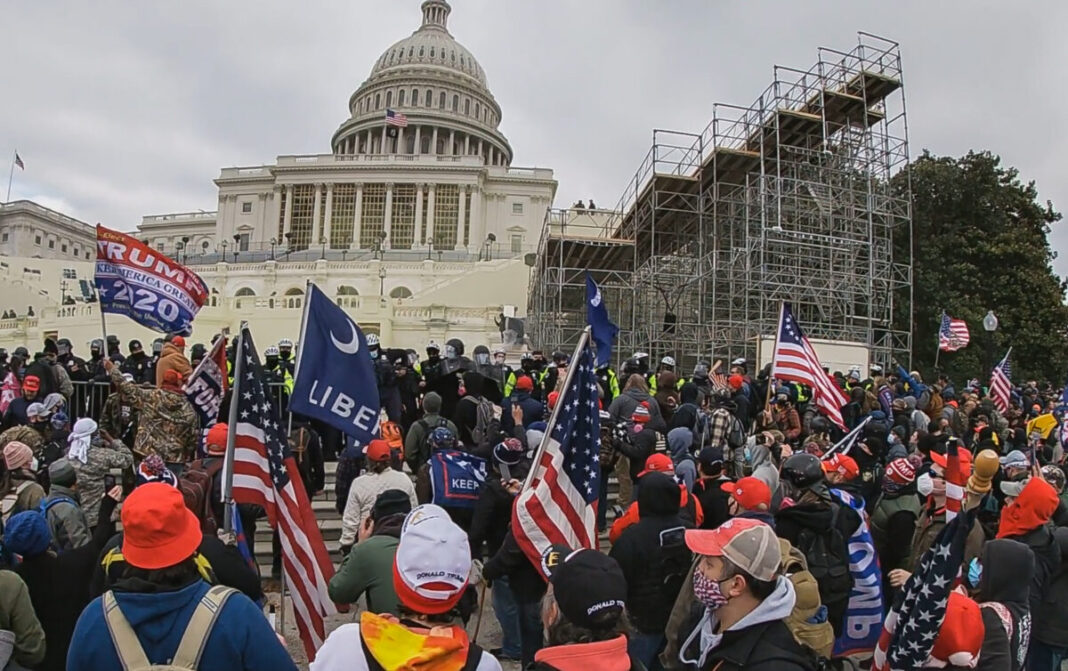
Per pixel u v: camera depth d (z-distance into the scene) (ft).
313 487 30.12
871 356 87.71
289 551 17.15
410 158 292.40
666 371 42.01
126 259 34.32
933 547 12.60
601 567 9.48
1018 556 14.33
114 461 24.98
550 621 10.19
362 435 19.54
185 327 35.09
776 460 30.78
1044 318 114.01
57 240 357.20
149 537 9.05
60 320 141.90
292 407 18.80
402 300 176.65
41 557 14.82
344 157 293.64
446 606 9.37
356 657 8.68
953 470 14.48
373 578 14.62
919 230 119.44
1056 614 17.17
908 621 12.67
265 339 135.44
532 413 34.37
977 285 114.21
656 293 117.60
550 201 295.89
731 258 93.56
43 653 13.55
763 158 89.66
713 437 32.86
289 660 9.36
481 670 8.89
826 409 34.35
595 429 17.85
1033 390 69.92
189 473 21.49
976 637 12.61
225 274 219.82
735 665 10.17
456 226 287.28
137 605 8.79
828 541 17.04
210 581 11.60
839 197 95.76
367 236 287.69
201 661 8.71
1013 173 120.78
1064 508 23.65
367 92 351.25
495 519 21.17
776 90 92.32
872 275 92.48
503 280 179.73
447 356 40.75
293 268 217.15
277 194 295.07
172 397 26.50
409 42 363.56
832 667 16.37
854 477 24.20
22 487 20.06
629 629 9.80
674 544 15.99
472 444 33.30
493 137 344.69
